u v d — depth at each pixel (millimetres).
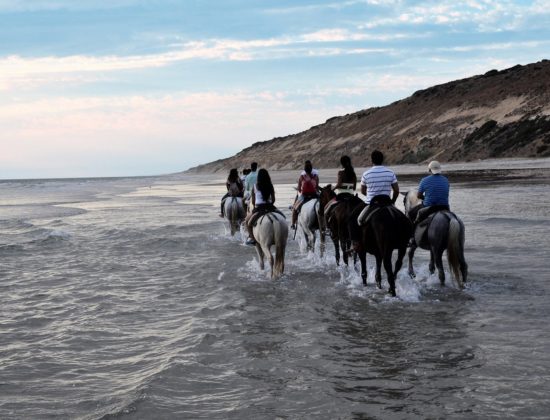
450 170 61312
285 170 130250
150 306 10148
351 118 145000
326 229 13922
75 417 5594
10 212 33250
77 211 33250
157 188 72938
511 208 23078
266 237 11867
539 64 105625
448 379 6188
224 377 6496
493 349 7051
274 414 5504
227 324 8680
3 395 6188
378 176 10391
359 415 5414
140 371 6863
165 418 5449
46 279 12875
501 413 5320
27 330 8797
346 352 7238
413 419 5289
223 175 152875
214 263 14344
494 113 90562
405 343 7480
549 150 69062
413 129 105750
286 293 10773
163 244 18016
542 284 10430
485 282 10750
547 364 6480
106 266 14469
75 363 7207
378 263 10734
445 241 10344
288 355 7207
